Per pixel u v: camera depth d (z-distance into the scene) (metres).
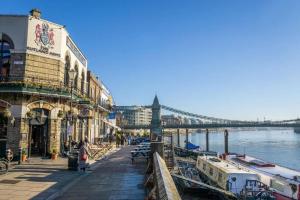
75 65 31.59
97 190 12.55
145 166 19.92
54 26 25.84
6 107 23.47
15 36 24.30
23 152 22.06
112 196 11.51
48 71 25.22
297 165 49.66
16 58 24.09
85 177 15.62
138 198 11.19
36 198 11.15
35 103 24.36
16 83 23.08
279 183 22.33
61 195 11.74
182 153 45.94
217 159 28.83
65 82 28.22
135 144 48.34
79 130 32.47
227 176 21.86
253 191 20.42
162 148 15.55
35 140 24.92
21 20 24.45
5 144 23.44
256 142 120.31
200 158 30.52
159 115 97.00
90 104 32.38
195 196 21.72
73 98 27.14
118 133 47.97
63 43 26.70
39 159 23.17
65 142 25.98
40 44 24.86
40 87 24.02
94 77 40.16
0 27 24.30
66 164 20.55
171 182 6.88
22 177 15.48
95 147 29.31
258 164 29.06
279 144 105.44
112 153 29.97
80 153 17.67
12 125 23.41
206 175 27.44
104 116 49.25
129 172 17.28
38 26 24.81
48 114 25.19
